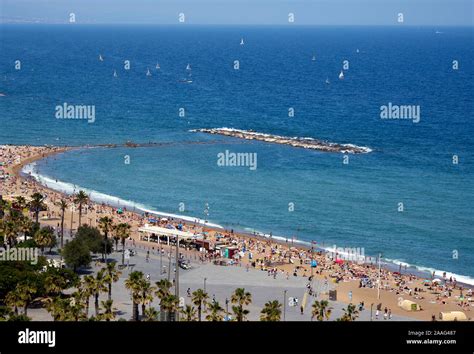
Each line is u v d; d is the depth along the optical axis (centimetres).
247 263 19250
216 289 16838
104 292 14812
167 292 13512
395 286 17975
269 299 16325
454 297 17438
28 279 14500
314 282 17912
